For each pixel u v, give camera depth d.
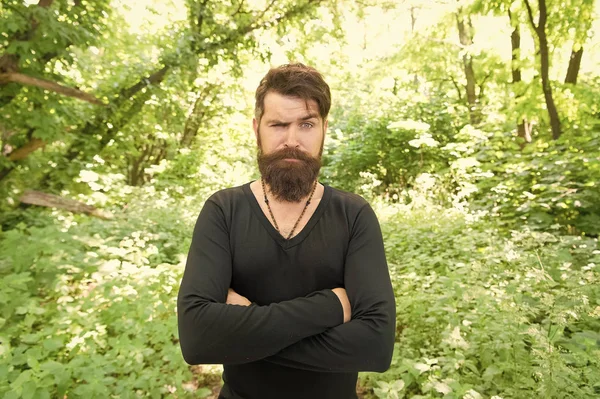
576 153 6.69
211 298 1.10
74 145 6.28
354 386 1.21
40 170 5.65
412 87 14.99
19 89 4.68
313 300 1.09
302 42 7.99
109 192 7.79
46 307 3.31
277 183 1.11
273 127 1.12
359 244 1.17
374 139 11.70
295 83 1.10
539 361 2.11
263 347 1.03
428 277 3.83
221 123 14.38
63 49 4.79
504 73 10.68
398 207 7.87
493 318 2.89
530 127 9.84
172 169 11.75
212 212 1.20
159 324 3.01
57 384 2.28
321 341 1.05
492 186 7.87
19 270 3.53
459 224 6.06
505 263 4.33
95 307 3.29
